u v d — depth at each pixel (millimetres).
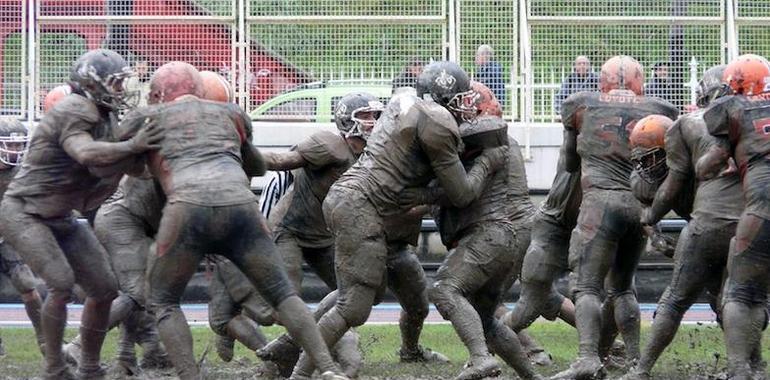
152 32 50844
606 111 31078
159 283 25531
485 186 28938
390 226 30969
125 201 31781
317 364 25797
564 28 51531
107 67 26781
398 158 28125
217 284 31844
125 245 31500
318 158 31250
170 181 25453
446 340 40125
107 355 36312
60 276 27406
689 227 28969
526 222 33312
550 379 30062
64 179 27328
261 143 50875
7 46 50875
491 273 28922
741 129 27438
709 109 27672
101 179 27641
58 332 28016
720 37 50875
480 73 51406
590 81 51000
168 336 25484
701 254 28797
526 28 51469
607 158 30922
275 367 31328
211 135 25703
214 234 25297
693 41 50906
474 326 28500
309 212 31984
